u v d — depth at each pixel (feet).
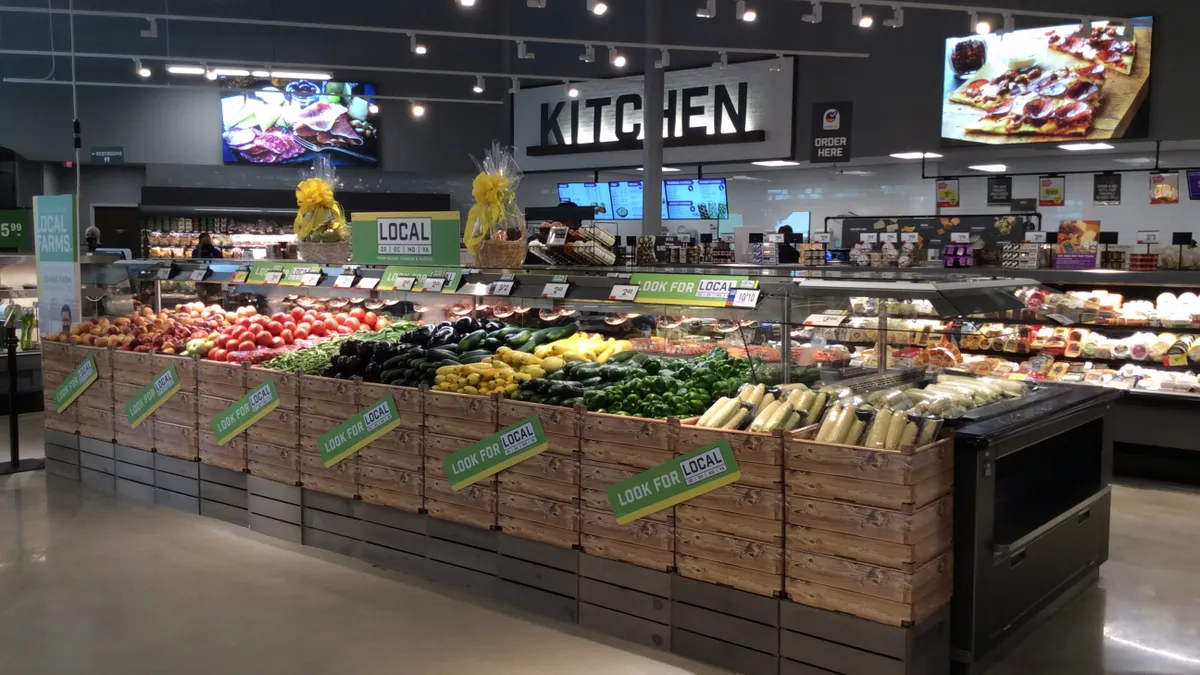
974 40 34.78
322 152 51.31
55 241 23.49
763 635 11.83
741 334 14.78
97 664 12.17
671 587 12.61
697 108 43.65
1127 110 31.78
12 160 47.19
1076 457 15.40
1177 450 21.58
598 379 14.47
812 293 13.41
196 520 18.75
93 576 15.43
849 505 11.02
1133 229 35.88
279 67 38.63
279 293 21.99
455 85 52.01
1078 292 24.16
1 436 26.96
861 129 38.65
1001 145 34.65
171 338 20.48
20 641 12.87
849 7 38.52
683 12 44.06
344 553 16.69
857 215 42.57
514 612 14.07
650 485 12.62
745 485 11.81
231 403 18.26
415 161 52.39
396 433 15.66
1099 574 15.75
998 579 12.25
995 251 28.96
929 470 10.96
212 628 13.33
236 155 50.72
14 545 17.04
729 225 47.80
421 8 51.24
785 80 40.65
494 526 14.51
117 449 20.79
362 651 12.59
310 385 16.84
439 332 17.76
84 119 49.62
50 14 48.73
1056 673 12.09
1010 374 23.02
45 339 22.49
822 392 12.80
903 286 12.87
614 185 48.70
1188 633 13.37
